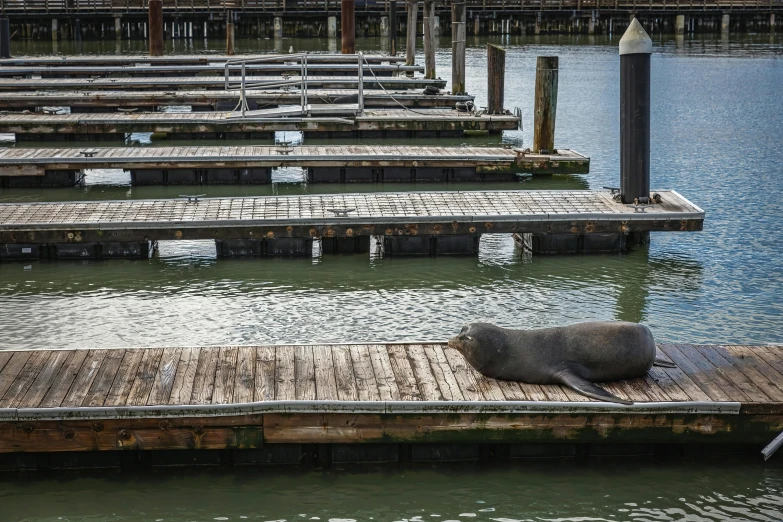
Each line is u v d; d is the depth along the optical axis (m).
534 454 10.10
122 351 10.87
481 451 10.05
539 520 9.17
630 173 17.34
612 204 17.50
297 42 58.06
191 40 59.81
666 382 10.20
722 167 23.72
